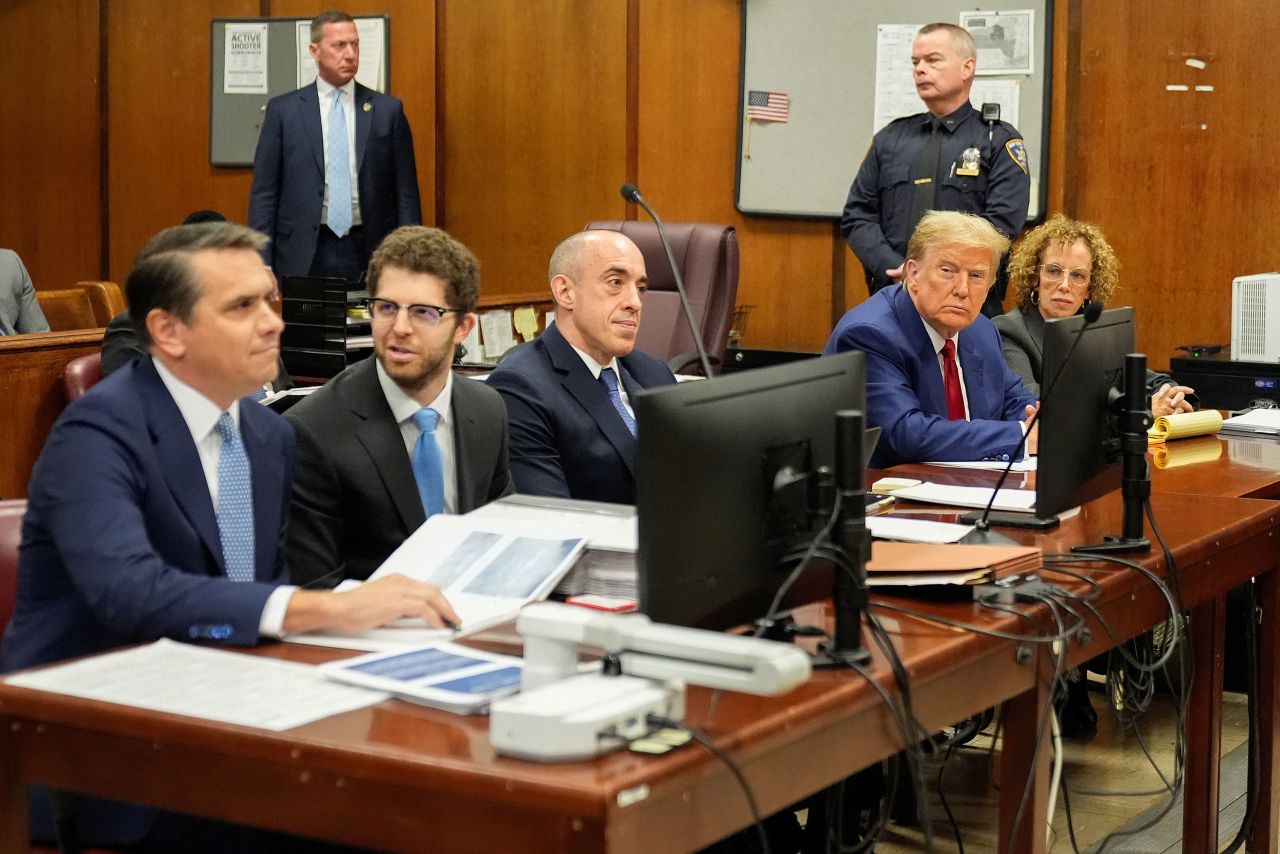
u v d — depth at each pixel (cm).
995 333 368
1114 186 599
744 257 675
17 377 440
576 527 209
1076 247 405
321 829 144
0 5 827
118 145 810
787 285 668
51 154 827
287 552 237
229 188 788
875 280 538
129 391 195
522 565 198
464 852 136
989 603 200
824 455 176
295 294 488
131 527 183
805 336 667
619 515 217
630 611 190
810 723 155
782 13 651
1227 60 575
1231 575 259
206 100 788
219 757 148
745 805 148
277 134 632
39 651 190
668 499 157
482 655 169
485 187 735
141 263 195
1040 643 196
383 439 247
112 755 155
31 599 193
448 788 135
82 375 430
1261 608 283
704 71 677
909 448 331
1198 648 279
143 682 161
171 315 195
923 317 343
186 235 195
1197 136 583
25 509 215
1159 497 284
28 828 162
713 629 165
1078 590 211
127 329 403
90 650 191
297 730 145
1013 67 606
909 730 170
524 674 151
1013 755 205
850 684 163
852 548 170
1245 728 384
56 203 829
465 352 524
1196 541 244
